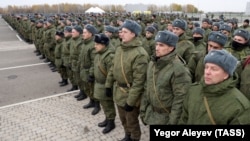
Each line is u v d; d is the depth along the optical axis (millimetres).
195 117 2377
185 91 2867
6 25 42500
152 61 3312
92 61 5473
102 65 4645
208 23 9484
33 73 10047
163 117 3170
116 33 7453
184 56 5090
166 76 3016
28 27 18359
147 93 3314
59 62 7938
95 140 4684
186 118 2578
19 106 6523
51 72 10133
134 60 3664
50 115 5855
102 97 4746
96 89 4848
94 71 4906
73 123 5391
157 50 3053
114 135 4844
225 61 2127
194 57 4383
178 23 5125
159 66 3086
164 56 3053
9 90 7977
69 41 7113
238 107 2117
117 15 26000
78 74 6516
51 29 9742
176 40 3037
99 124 5207
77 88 7672
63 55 7293
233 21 12117
